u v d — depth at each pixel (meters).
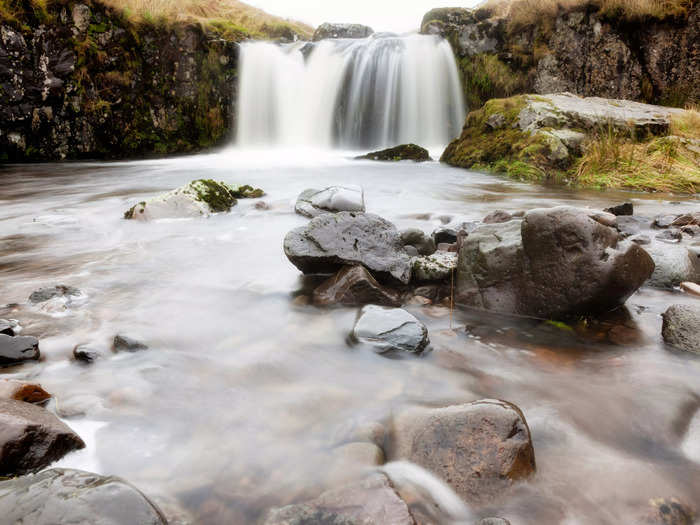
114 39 12.51
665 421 1.97
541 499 1.56
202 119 14.45
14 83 10.98
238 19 19.27
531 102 10.84
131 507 1.29
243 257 4.20
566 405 2.09
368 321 2.70
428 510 1.51
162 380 2.25
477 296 3.19
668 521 1.49
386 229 3.67
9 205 6.69
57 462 1.67
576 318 2.94
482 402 1.79
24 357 2.36
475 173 10.00
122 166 11.34
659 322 2.90
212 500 1.55
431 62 15.35
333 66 15.94
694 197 7.34
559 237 2.88
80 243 4.68
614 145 9.14
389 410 2.05
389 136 15.55
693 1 13.25
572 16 14.18
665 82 13.82
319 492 1.58
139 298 3.28
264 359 2.49
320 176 9.52
